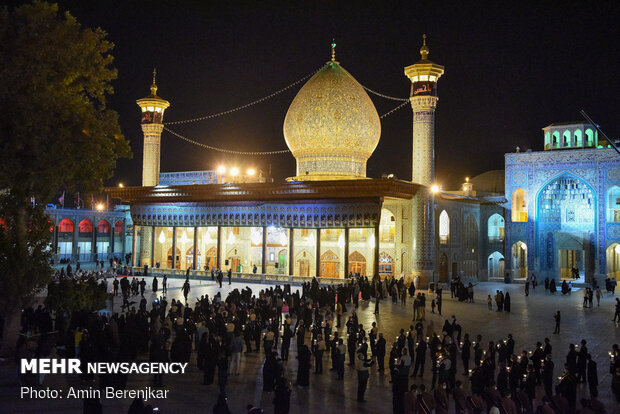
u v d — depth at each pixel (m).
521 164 46.94
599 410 12.11
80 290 20.94
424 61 40.53
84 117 20.05
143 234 49.88
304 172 44.56
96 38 21.00
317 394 15.83
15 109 17.86
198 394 15.48
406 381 14.34
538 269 46.09
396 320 26.78
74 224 58.44
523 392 13.80
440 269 42.56
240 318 21.98
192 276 44.50
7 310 19.23
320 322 21.81
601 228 43.66
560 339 23.34
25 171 18.52
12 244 19.91
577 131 46.56
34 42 18.78
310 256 45.00
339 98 43.41
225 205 43.25
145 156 49.22
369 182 36.81
